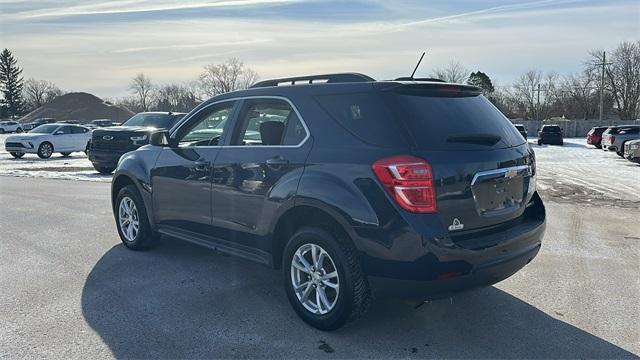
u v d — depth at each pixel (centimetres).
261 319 411
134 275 519
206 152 486
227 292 471
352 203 353
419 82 381
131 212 607
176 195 522
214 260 572
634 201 1002
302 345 367
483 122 389
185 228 520
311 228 388
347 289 365
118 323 404
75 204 941
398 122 354
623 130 2838
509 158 385
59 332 388
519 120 6412
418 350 361
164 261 568
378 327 397
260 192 421
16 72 11362
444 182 340
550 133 3866
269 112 439
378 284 353
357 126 371
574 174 1566
